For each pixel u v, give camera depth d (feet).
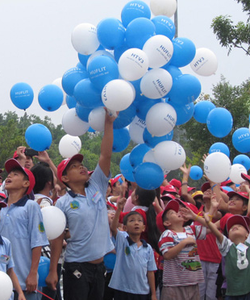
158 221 18.30
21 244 13.84
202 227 18.45
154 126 14.60
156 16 15.78
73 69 15.72
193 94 14.93
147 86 14.23
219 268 19.31
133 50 13.84
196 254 17.48
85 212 14.62
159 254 18.24
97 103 14.62
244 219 17.35
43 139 16.89
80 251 14.47
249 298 16.92
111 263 17.11
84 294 14.26
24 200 14.23
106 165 15.14
